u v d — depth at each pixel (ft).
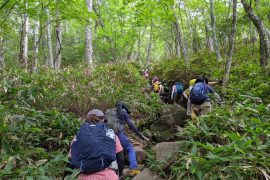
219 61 43.96
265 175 11.21
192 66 43.83
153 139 21.11
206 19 64.64
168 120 21.43
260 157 12.49
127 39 65.87
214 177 11.94
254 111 16.40
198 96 21.04
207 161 12.37
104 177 10.85
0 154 13.33
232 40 27.12
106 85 29.81
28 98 22.02
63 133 18.79
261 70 29.71
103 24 71.56
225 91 25.76
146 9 40.75
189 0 55.88
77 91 25.84
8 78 25.44
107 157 10.91
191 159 12.63
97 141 11.03
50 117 19.43
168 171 14.98
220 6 52.47
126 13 66.64
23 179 11.80
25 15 36.86
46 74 30.40
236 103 18.63
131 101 28.35
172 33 77.61
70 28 100.27
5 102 19.30
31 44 57.31
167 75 42.22
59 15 31.32
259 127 14.08
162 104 29.91
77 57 81.46
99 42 70.03
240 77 31.14
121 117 16.69
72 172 11.17
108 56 78.28
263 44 31.71
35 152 15.16
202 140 15.69
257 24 31.76
